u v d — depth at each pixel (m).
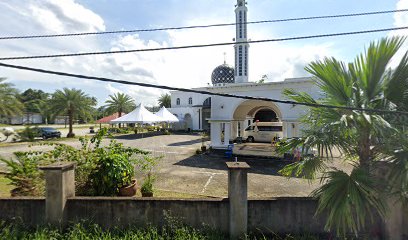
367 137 3.98
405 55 3.95
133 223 4.70
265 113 25.38
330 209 3.55
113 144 7.27
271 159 12.49
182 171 9.98
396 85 4.00
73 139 23.73
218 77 30.62
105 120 31.95
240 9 19.66
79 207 4.77
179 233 4.36
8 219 4.83
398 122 3.77
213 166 10.95
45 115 28.66
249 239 4.31
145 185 6.47
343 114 3.88
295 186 7.93
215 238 4.34
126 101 38.66
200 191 7.35
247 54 20.02
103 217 4.75
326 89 4.42
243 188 4.48
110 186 6.03
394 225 4.07
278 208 4.57
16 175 6.12
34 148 17.06
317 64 4.48
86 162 6.23
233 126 18.41
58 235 4.34
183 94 38.06
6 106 19.67
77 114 26.34
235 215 4.45
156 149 16.38
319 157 4.13
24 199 4.82
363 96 4.14
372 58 4.17
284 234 4.55
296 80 12.11
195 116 34.44
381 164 3.81
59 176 4.64
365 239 4.17
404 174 3.31
